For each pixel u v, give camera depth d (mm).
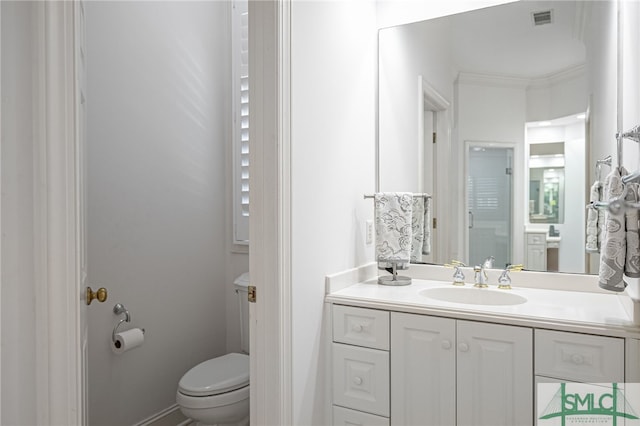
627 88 1517
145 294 2336
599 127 1850
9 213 1214
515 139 2061
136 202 2283
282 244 1513
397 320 1684
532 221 2031
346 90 2020
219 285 2838
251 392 1545
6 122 1205
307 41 1684
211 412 1938
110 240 2150
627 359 1343
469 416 1560
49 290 1255
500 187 2100
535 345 1463
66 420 1270
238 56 2785
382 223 2096
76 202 1305
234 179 2812
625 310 1540
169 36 2471
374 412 1727
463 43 2154
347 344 1786
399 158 2301
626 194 1258
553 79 1977
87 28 2035
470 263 2160
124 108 2215
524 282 2014
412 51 2262
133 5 2264
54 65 1266
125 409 2229
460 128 2174
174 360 2508
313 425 1729
